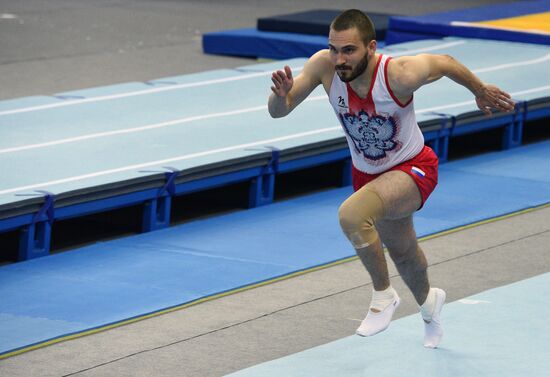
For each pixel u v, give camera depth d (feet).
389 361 42.32
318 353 43.32
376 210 38.78
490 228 63.16
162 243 58.54
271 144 66.85
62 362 42.50
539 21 110.32
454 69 39.22
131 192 58.85
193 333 46.11
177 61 117.80
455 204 67.36
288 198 69.21
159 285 51.55
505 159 79.46
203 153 64.34
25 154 63.67
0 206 52.49
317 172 73.97
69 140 67.56
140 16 150.41
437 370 41.32
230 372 41.96
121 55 120.57
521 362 42.09
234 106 78.59
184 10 157.48
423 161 40.01
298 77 40.06
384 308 39.78
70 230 61.26
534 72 91.09
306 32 118.83
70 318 46.80
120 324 46.68
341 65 37.60
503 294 50.37
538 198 69.31
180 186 61.21
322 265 55.62
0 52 119.75
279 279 53.36
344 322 47.80
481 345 43.91
